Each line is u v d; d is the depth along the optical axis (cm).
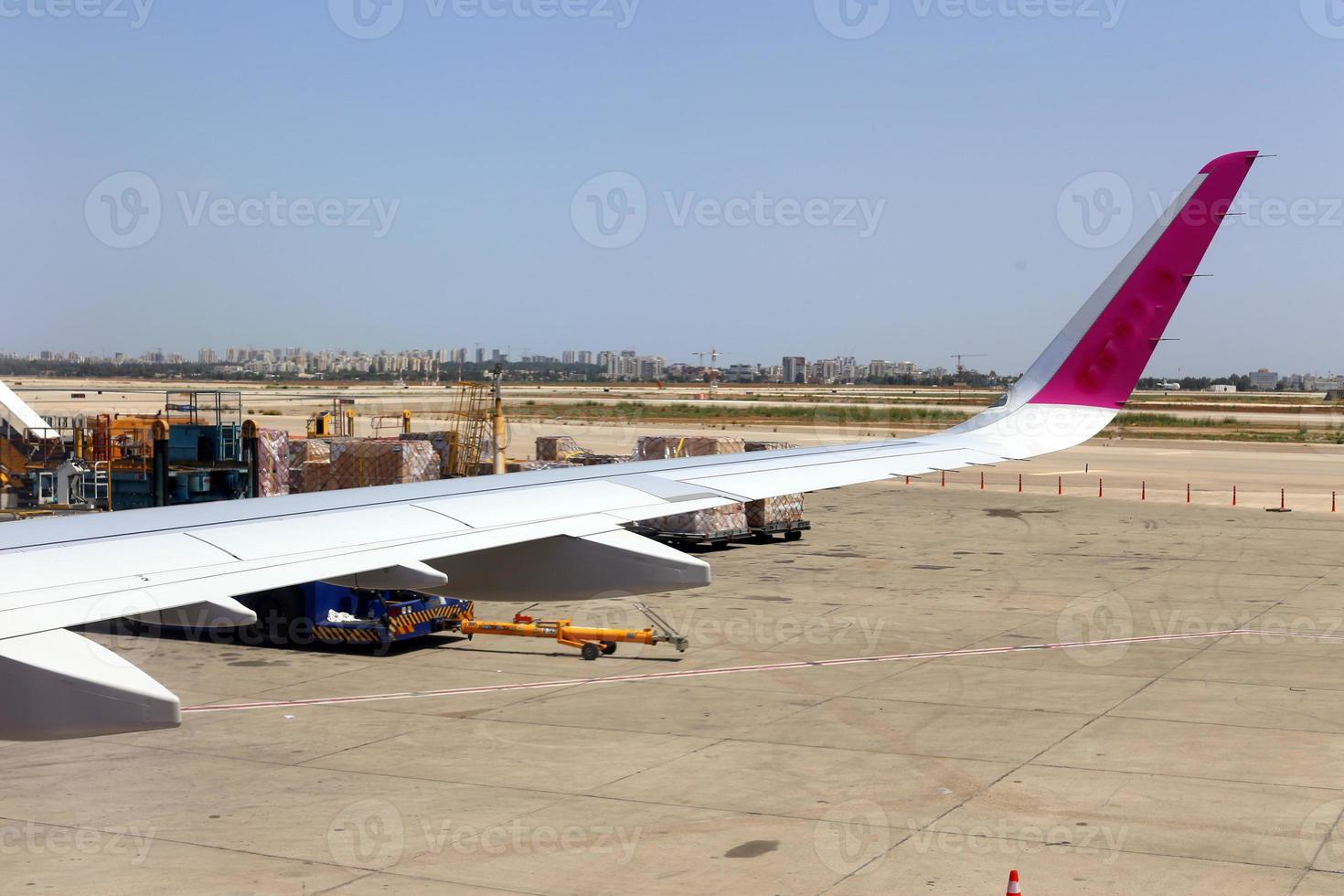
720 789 1206
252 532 703
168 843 1051
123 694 475
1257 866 998
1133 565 2867
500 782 1230
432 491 877
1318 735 1404
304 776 1248
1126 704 1555
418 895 938
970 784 1223
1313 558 2989
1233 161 925
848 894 938
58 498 2653
